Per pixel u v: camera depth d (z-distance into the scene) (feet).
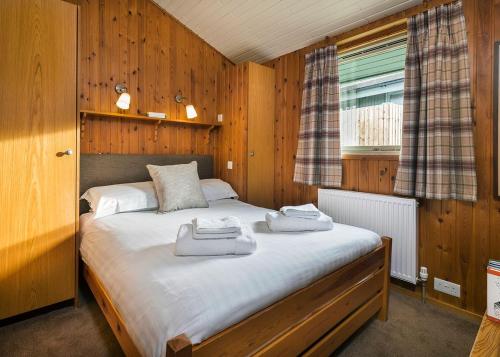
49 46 6.24
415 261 7.23
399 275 7.50
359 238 5.69
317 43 9.64
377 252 5.99
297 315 4.23
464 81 6.38
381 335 5.91
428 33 6.87
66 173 6.59
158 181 8.33
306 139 9.55
